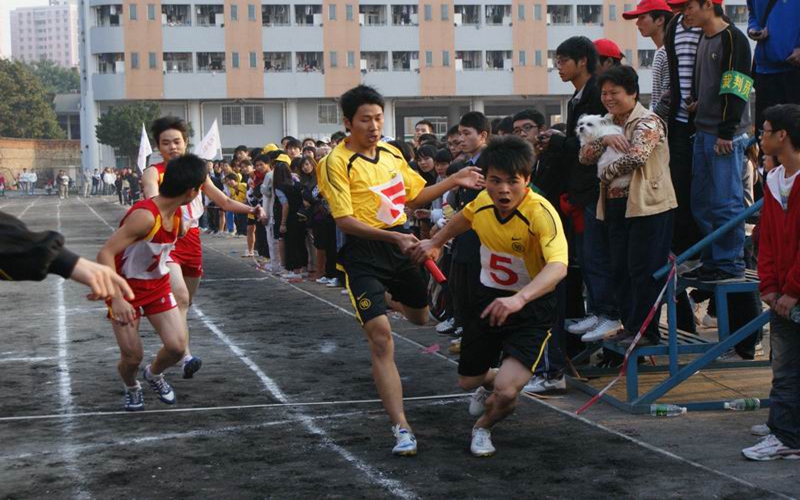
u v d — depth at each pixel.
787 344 5.24
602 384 7.10
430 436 5.84
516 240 5.24
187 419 6.33
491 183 5.16
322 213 13.76
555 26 68.50
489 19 68.06
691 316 7.92
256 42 66.00
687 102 7.22
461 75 67.88
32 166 82.25
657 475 4.99
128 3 65.00
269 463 5.33
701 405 6.39
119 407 6.68
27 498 4.82
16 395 7.08
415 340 9.26
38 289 13.77
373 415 6.38
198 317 11.02
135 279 6.33
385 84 67.38
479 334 5.45
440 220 9.27
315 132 68.19
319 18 66.44
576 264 7.36
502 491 4.78
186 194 6.19
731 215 6.81
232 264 17.55
